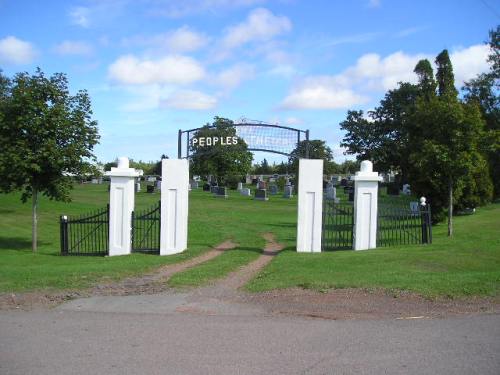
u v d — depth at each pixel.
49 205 28.67
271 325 6.87
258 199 37.56
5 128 15.12
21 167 15.18
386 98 52.84
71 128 15.85
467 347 5.89
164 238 14.52
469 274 9.66
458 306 7.78
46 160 15.41
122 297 8.65
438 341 6.11
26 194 16.64
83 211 26.88
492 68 45.47
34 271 10.95
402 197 40.25
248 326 6.82
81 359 5.52
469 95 44.88
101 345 6.01
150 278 10.34
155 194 41.03
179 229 14.52
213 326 6.83
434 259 11.41
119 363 5.40
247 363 5.40
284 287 9.05
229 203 34.44
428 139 17.09
